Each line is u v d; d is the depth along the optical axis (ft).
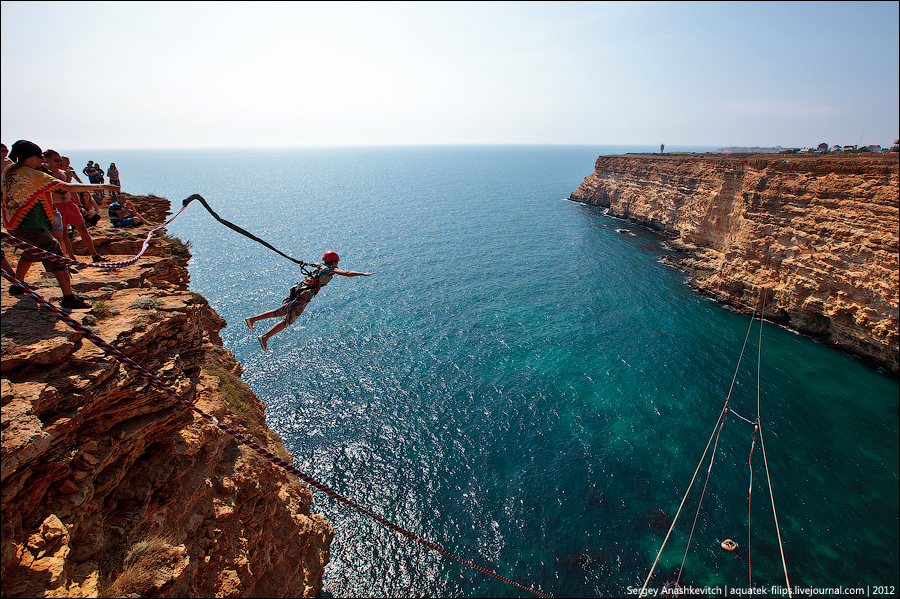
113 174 78.74
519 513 106.22
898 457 119.55
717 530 99.86
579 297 238.07
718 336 186.39
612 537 99.30
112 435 32.53
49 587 23.39
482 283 267.18
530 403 146.82
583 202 548.31
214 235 403.54
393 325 208.03
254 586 50.83
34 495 25.93
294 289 30.35
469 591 90.27
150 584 31.65
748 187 213.46
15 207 29.63
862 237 156.25
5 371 27.17
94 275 45.06
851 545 96.02
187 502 40.52
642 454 122.93
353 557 97.09
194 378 44.83
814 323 178.60
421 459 123.85
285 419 141.28
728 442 126.21
